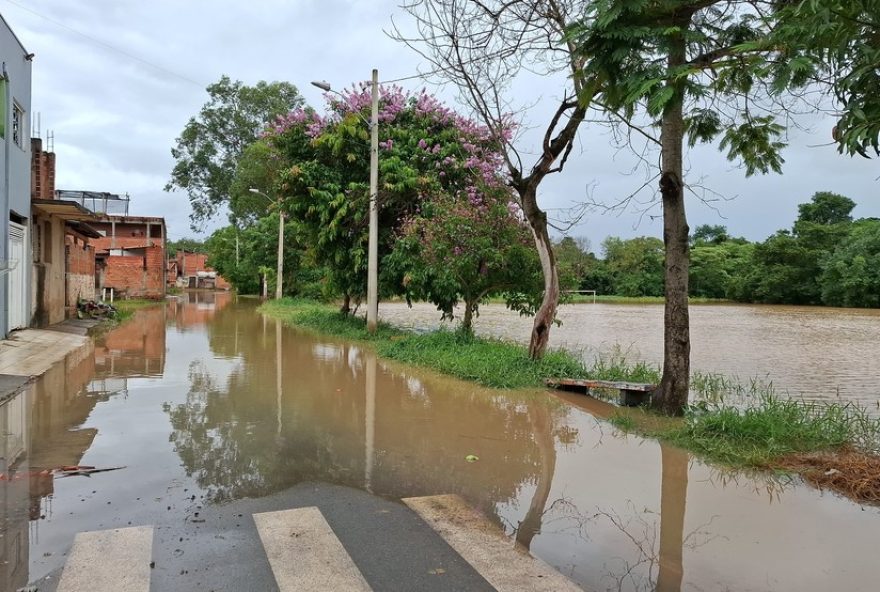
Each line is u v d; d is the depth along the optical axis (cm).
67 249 2025
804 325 2442
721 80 505
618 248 5975
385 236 1714
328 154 1781
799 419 666
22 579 335
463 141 1620
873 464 542
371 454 597
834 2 268
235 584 334
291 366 1172
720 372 1129
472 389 942
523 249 1248
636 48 384
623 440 663
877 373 1123
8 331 1307
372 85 1546
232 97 4991
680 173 749
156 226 4272
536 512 457
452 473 545
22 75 1409
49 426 680
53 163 1886
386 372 1105
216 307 3419
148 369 1108
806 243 5241
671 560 379
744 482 529
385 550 381
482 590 334
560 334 1894
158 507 445
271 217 3962
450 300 1479
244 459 568
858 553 389
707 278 5722
